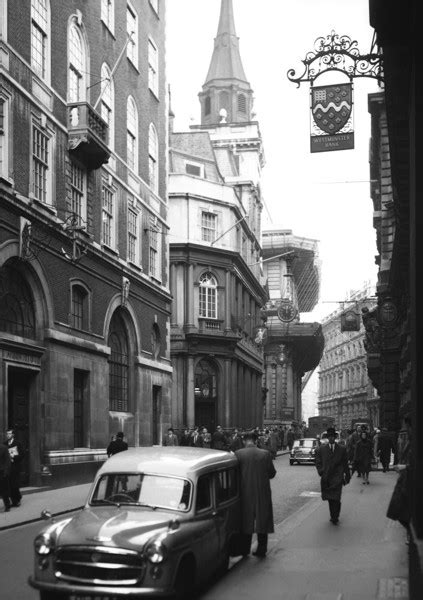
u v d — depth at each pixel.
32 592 9.95
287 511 18.70
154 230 36.62
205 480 10.03
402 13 9.43
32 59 24.78
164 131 39.50
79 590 8.09
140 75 35.78
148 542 8.25
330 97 16.50
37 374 24.16
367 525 15.66
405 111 14.86
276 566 11.29
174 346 51.41
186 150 62.44
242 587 9.89
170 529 8.62
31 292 24.14
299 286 105.19
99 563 8.21
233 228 55.12
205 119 100.19
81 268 27.59
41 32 25.52
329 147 16.53
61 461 25.06
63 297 25.97
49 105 25.50
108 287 30.38
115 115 32.16
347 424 121.12
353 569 11.05
